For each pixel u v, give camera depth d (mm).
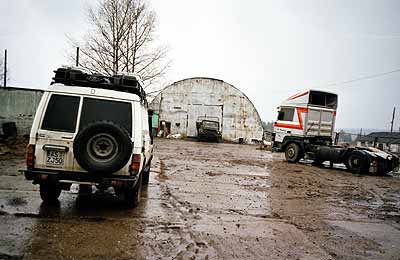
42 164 5918
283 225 6434
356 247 5418
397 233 6426
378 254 5160
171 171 12586
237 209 7445
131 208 6727
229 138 38844
